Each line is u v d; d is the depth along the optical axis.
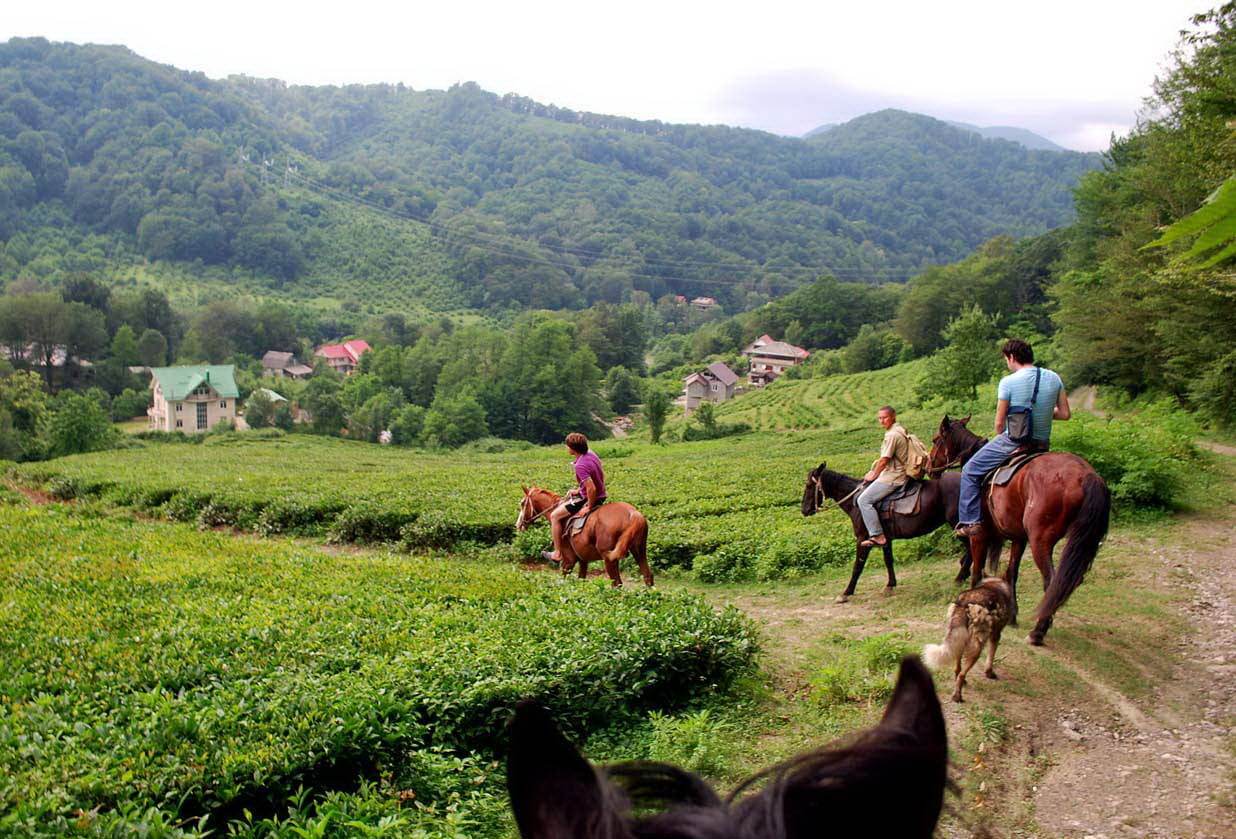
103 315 95.00
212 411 82.94
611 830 0.95
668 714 7.82
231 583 11.13
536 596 10.22
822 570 13.45
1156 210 26.22
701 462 28.83
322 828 5.07
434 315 173.25
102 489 24.14
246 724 6.21
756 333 144.00
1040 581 10.65
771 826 0.97
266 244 181.50
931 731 1.17
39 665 7.75
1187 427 17.25
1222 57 14.82
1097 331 30.59
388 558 13.55
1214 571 10.71
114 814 4.87
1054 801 5.84
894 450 10.89
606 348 130.88
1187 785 5.96
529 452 55.69
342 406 85.75
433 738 6.77
